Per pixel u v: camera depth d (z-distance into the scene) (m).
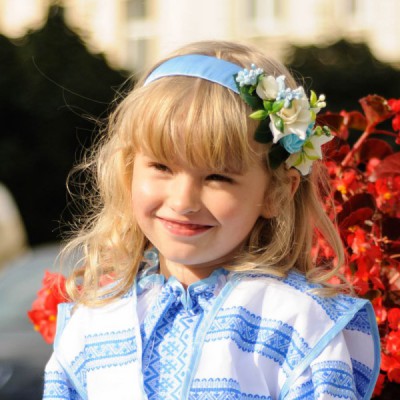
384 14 11.62
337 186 2.65
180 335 2.13
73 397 2.26
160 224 2.07
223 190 2.00
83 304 2.29
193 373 2.04
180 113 1.98
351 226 2.52
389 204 2.67
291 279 2.15
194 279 2.18
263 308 2.09
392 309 2.45
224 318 2.08
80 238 2.41
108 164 2.31
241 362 2.04
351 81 10.99
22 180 10.39
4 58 10.55
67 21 10.89
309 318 2.06
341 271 2.49
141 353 2.13
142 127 2.02
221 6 11.70
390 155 2.74
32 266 4.62
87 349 2.21
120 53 11.92
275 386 2.05
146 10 11.88
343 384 2.01
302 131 2.03
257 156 2.02
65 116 10.49
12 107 10.41
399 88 11.03
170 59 2.17
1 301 4.29
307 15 11.68
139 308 2.23
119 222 2.30
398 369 2.38
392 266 2.55
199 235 2.03
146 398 2.06
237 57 2.15
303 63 11.14
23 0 12.26
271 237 2.18
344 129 2.80
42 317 2.74
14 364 3.79
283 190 2.11
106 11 11.80
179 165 2.00
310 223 2.26
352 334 2.15
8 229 6.62
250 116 2.00
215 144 1.95
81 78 10.55
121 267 2.32
